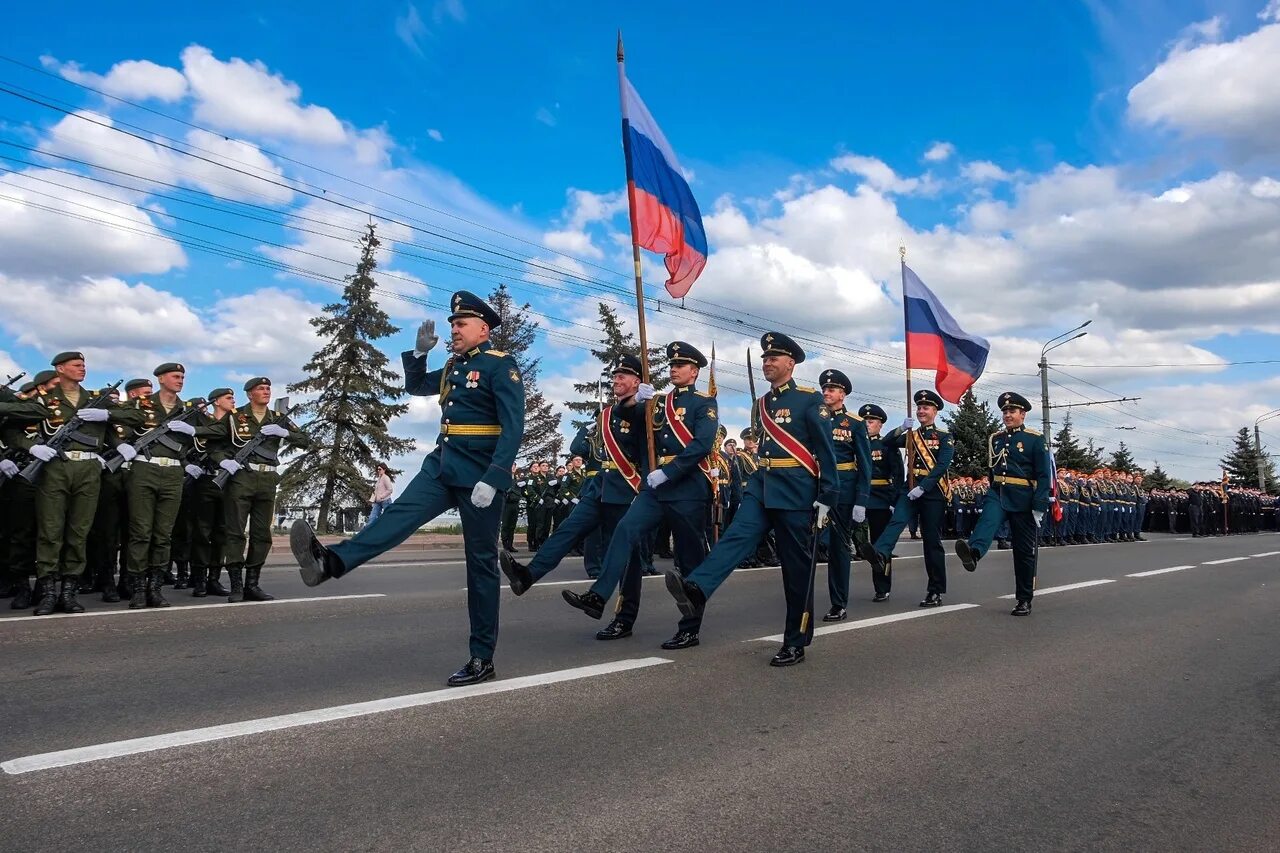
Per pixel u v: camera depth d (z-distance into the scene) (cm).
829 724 442
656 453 646
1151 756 410
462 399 495
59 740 385
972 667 583
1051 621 784
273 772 351
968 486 2341
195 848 282
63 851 277
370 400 2791
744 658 590
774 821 321
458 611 775
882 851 301
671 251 894
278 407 892
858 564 1398
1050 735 437
